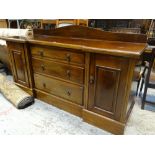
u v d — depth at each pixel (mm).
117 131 1531
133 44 1539
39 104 2086
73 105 1810
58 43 1592
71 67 1644
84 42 1668
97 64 1415
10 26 4371
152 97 2283
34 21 4047
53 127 1656
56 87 1896
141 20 3500
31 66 2051
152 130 1626
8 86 2229
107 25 3570
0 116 1829
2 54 2713
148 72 1794
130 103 1663
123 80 1323
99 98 1535
